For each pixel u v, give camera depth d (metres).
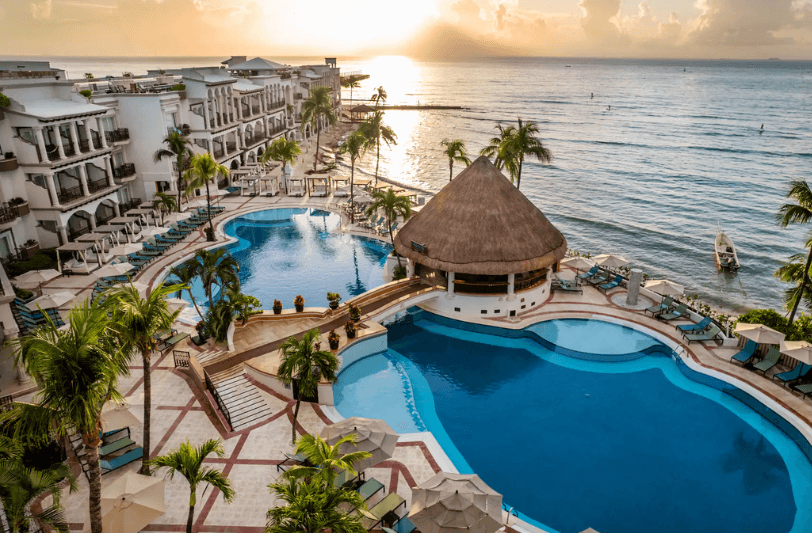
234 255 44.53
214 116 60.72
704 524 18.34
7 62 45.66
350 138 59.16
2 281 21.84
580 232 62.09
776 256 54.66
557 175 91.88
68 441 20.23
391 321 34.44
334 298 32.16
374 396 26.00
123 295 16.22
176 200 52.31
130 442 20.72
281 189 64.12
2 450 13.51
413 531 17.31
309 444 14.83
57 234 40.25
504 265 32.41
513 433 23.23
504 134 45.88
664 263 52.94
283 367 20.59
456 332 33.00
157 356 28.28
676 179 88.69
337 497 13.01
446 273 35.94
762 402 24.23
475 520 15.20
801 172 93.19
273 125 83.31
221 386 25.33
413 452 21.44
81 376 12.75
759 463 21.36
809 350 24.62
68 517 17.52
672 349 29.31
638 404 25.33
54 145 41.53
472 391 26.52
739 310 43.06
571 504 19.20
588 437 22.97
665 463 21.34
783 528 18.14
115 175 48.94
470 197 34.00
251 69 84.62
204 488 18.73
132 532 15.15
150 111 50.22
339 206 56.88
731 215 68.81
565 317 33.50
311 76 104.38
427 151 109.75
